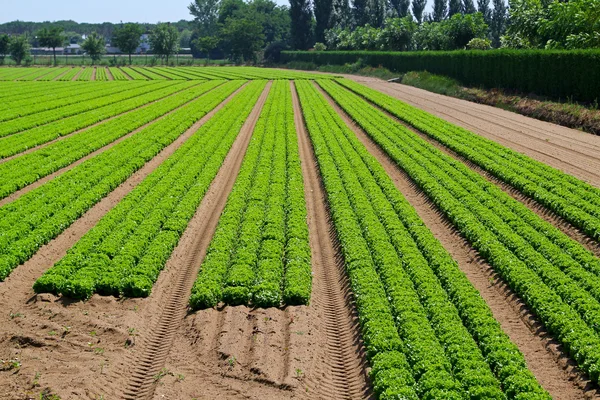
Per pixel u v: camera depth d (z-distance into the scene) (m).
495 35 139.62
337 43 156.25
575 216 25.34
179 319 18.05
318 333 17.30
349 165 35.00
